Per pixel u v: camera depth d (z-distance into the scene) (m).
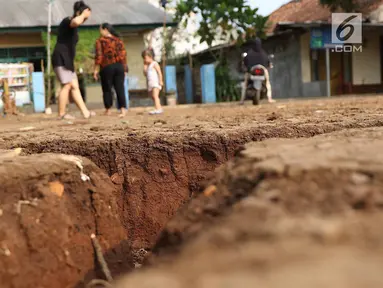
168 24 21.73
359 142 2.37
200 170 4.33
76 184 3.05
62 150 4.46
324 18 22.36
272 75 23.25
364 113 5.97
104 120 8.68
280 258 1.14
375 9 20.58
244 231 1.37
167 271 1.21
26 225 2.59
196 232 1.73
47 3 21.34
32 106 18.86
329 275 1.00
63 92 9.71
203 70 21.81
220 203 1.93
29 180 2.78
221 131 4.44
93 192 3.12
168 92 21.14
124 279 1.19
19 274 2.43
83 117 10.62
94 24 20.62
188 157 4.35
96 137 4.59
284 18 26.67
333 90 21.84
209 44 21.44
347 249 1.16
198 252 1.31
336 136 2.81
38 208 2.70
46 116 13.97
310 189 1.62
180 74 25.06
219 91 22.44
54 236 2.69
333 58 21.73
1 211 2.56
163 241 1.99
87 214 3.04
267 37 21.59
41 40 21.25
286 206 1.52
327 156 1.96
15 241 2.50
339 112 6.60
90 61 20.56
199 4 21.06
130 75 22.17
